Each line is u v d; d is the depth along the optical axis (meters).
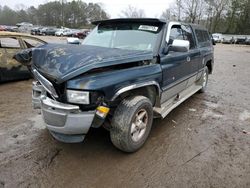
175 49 3.71
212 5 60.88
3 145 3.52
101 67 2.81
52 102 2.90
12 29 46.16
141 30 4.03
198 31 5.62
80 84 2.71
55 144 3.57
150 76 3.39
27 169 2.98
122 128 3.10
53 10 81.50
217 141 3.80
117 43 4.08
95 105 2.84
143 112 3.39
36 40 7.54
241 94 6.63
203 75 6.21
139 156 3.32
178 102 4.61
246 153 3.47
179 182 2.82
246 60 15.88
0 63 6.67
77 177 2.87
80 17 80.19
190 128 4.24
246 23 59.91
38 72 3.13
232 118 4.78
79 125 2.84
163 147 3.56
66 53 3.03
